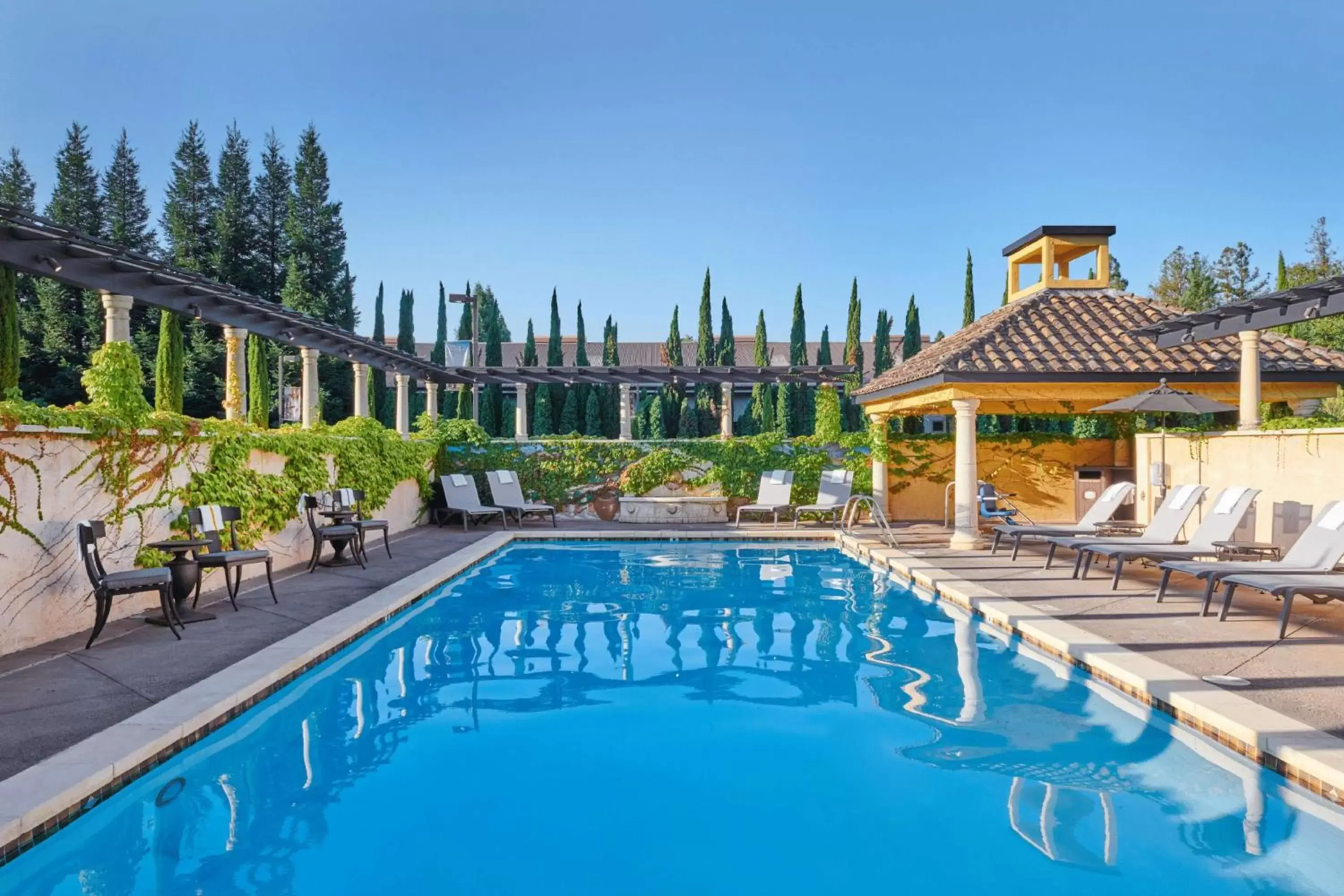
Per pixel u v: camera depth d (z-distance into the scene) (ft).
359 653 23.31
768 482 55.52
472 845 12.12
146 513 25.81
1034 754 15.52
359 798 13.74
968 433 40.88
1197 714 15.67
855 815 13.03
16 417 20.02
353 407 123.13
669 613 28.96
